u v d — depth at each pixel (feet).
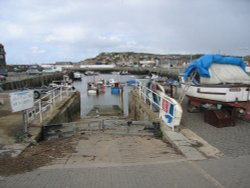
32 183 12.82
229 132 24.12
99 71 365.20
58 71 215.92
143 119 38.24
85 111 76.28
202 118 30.45
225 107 29.91
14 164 15.90
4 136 23.20
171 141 21.34
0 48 151.02
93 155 18.47
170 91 46.96
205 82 32.48
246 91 29.19
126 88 138.41
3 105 39.99
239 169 14.70
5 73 141.18
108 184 12.64
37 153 18.84
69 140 24.34
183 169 14.73
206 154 17.74
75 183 12.77
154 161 16.55
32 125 26.58
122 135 27.02
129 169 14.82
